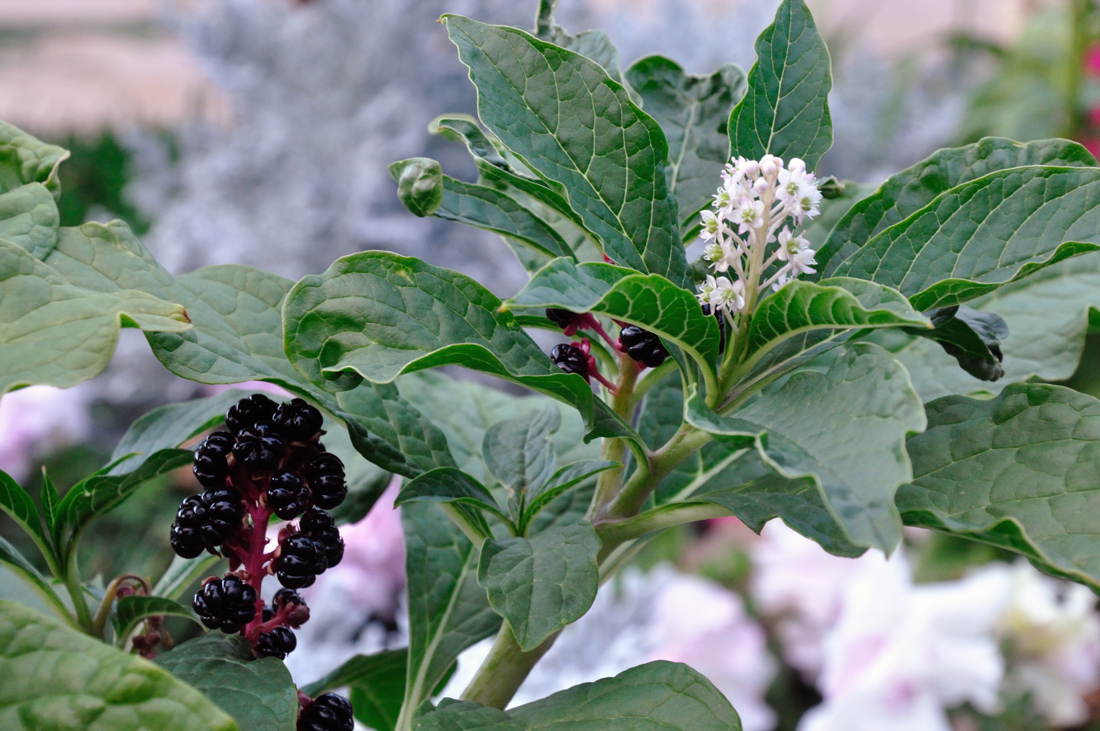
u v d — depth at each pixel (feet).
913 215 1.65
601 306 1.54
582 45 1.79
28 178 1.65
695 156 1.80
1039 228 1.63
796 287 1.55
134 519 4.03
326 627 2.71
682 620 3.67
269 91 6.29
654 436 1.81
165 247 6.29
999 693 3.14
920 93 7.09
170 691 1.46
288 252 6.09
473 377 5.31
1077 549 1.55
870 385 1.51
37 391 4.19
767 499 1.63
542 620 1.56
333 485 1.62
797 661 3.93
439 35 6.63
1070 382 4.00
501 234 1.71
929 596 3.00
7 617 1.47
